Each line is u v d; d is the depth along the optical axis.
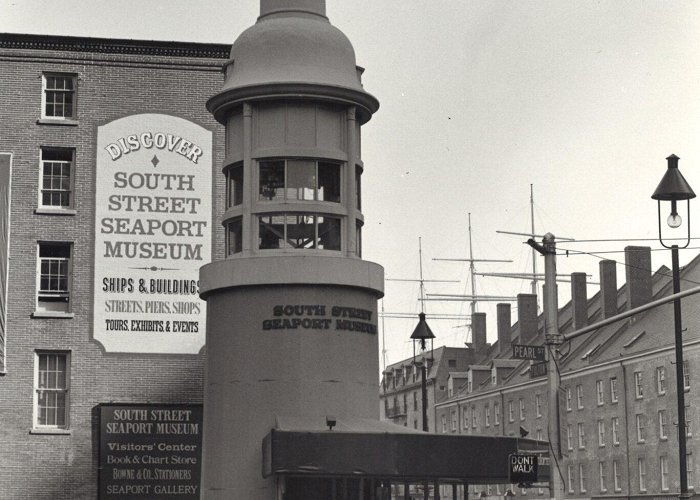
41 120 45.53
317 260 32.75
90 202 45.34
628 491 93.44
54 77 46.12
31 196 45.19
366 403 33.06
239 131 34.66
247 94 33.97
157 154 45.94
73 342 44.56
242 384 32.56
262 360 32.44
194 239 45.62
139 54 46.38
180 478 43.88
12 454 43.66
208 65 46.59
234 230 34.66
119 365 44.62
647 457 90.88
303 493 31.77
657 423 89.81
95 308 44.81
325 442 28.80
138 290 45.09
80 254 45.03
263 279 32.66
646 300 101.06
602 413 98.38
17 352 44.25
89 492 43.75
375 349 33.94
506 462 29.81
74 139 45.66
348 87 34.12
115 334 44.81
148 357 44.78
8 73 45.81
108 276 45.03
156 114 46.09
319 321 32.59
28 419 43.94
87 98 45.97
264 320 32.62
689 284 96.50
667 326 92.44
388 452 28.97
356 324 33.19
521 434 31.64
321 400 32.16
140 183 45.69
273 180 34.03
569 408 104.69
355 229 34.25
